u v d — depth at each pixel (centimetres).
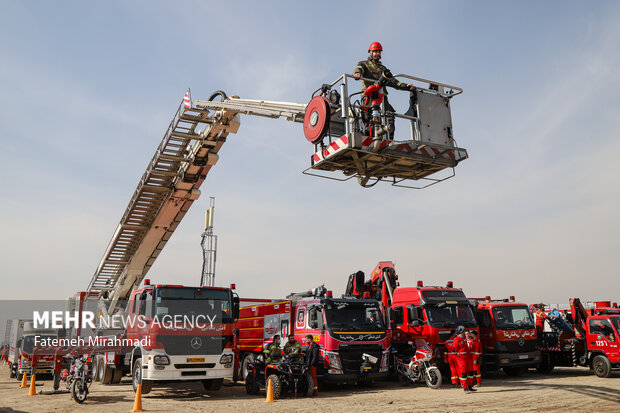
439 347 1620
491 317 1723
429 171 888
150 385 1372
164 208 1781
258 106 1372
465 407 1101
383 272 1912
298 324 1587
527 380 1623
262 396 1407
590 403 1116
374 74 844
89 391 1567
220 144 1638
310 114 859
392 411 1070
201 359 1351
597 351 1645
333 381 1432
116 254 1988
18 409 1207
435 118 862
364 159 809
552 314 1902
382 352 1501
